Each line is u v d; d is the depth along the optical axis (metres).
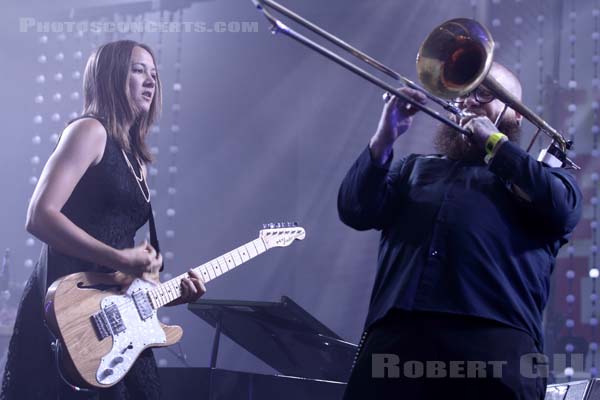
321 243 8.68
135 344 3.26
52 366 3.20
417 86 2.56
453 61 2.54
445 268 2.35
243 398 4.36
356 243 8.63
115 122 3.39
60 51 7.76
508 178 2.36
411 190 2.57
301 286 8.66
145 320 3.31
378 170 2.55
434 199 2.48
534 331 2.34
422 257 2.39
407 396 2.30
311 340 4.50
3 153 8.24
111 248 3.19
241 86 8.80
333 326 8.57
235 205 8.70
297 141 8.81
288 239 3.96
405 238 2.47
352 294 8.56
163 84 8.71
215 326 4.60
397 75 2.56
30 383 3.19
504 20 7.70
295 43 8.73
